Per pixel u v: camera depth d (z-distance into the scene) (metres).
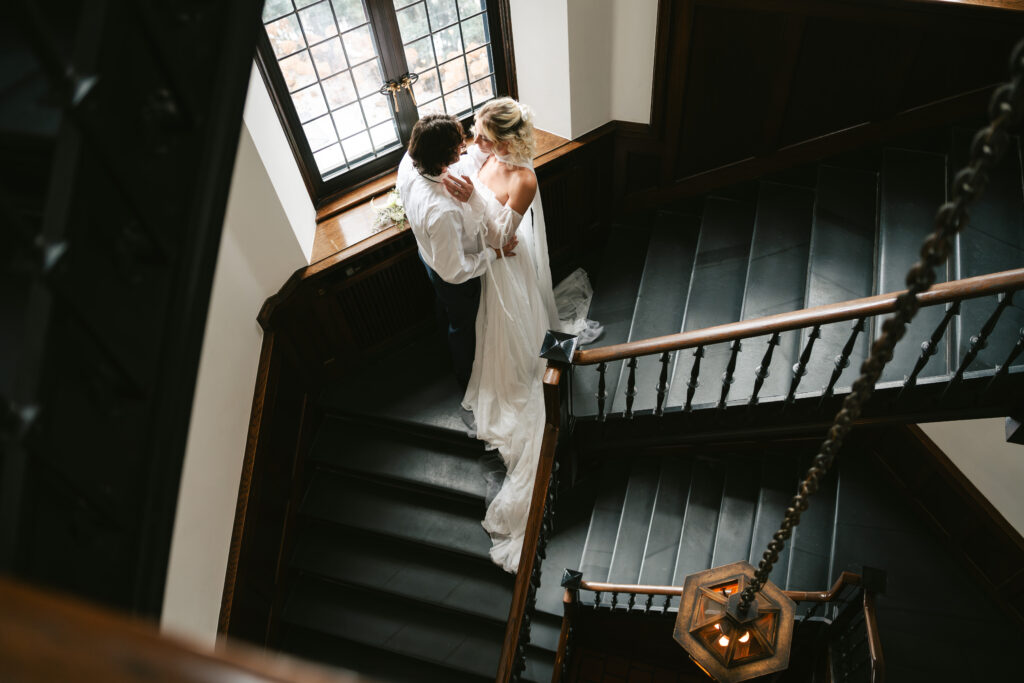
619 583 5.09
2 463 1.10
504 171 3.76
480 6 4.39
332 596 4.67
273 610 4.49
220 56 1.53
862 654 4.43
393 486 4.77
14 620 0.50
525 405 4.44
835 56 4.47
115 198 1.30
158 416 1.43
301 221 4.19
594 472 5.67
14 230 1.12
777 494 5.33
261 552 4.21
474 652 4.45
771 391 4.12
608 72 4.75
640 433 4.56
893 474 5.31
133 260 1.35
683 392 4.36
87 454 1.28
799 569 5.07
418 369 5.00
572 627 5.12
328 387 4.89
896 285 4.22
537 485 4.04
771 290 4.62
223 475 3.69
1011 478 4.58
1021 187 4.18
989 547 4.86
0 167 1.29
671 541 5.24
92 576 1.31
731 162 5.17
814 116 4.82
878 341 1.53
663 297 4.95
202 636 3.61
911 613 4.95
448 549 4.52
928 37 4.25
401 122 4.52
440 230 3.56
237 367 3.75
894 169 4.68
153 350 1.41
